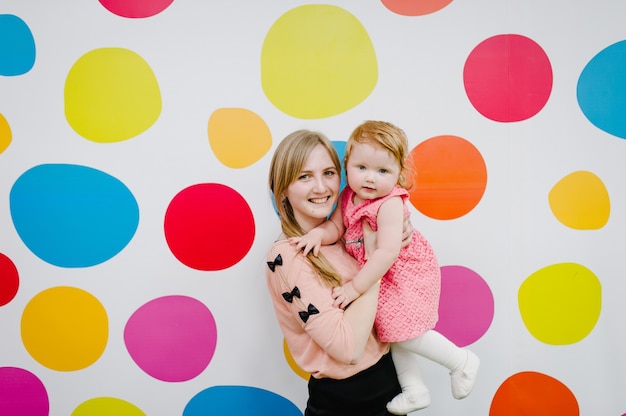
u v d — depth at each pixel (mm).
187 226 1344
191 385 1371
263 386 1375
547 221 1393
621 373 1410
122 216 1341
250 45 1326
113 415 1373
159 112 1328
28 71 1318
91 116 1327
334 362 1005
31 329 1356
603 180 1400
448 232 1374
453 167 1366
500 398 1406
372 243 1045
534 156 1383
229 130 1335
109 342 1359
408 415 1402
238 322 1362
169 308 1357
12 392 1366
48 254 1344
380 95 1346
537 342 1403
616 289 1405
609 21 1384
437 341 1078
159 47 1319
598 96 1392
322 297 978
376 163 1005
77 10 1312
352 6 1330
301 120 1341
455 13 1350
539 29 1370
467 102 1361
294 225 1098
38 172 1333
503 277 1390
